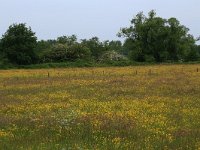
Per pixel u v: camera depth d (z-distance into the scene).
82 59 102.12
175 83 39.06
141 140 15.33
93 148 14.05
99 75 53.94
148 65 93.81
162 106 24.45
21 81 45.69
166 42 115.81
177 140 15.27
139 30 116.56
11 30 96.88
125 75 53.16
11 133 16.67
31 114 21.86
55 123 18.27
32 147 14.20
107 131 16.80
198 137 15.73
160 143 14.84
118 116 20.41
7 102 27.41
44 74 58.44
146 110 23.08
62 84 40.25
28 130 17.31
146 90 33.34
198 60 115.69
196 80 42.56
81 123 18.19
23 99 29.08
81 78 48.44
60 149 13.94
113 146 14.38
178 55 118.00
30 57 96.12
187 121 19.58
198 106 24.56
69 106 24.78
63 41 119.12
